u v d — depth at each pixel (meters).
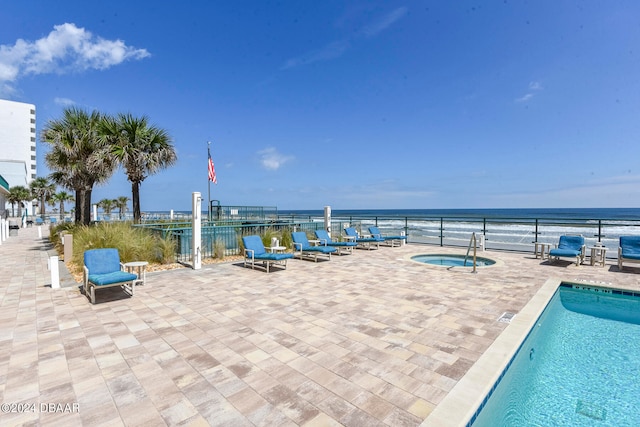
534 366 3.83
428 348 3.66
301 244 9.70
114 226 10.40
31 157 58.78
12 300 5.67
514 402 3.11
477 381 2.91
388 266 8.82
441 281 6.99
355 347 3.70
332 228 13.99
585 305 6.25
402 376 3.06
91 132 13.55
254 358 3.45
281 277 7.47
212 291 6.23
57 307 5.27
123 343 3.85
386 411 2.52
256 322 4.54
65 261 9.43
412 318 4.66
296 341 3.88
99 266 5.99
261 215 22.23
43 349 3.69
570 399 3.15
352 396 2.73
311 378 3.03
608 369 3.75
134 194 13.77
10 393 2.79
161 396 2.74
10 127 56.56
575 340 4.58
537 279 7.14
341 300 5.59
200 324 4.48
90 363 3.35
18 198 42.38
